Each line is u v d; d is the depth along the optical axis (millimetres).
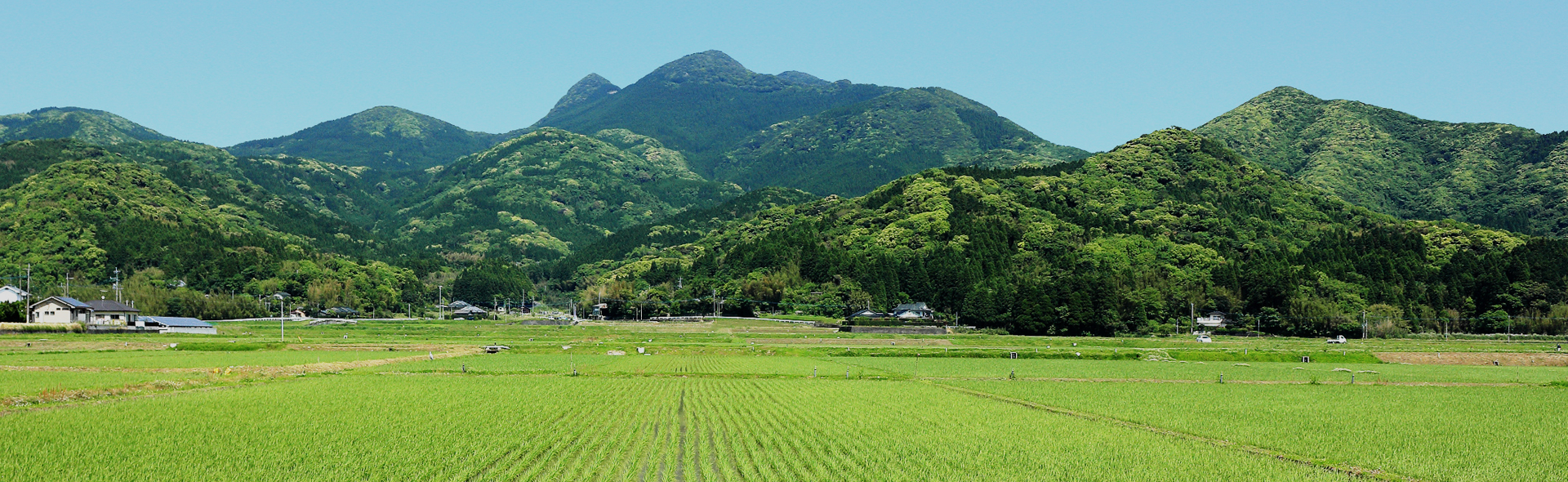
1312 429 53094
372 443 42062
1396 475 39969
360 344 134000
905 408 58594
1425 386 84750
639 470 36906
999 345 146875
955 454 41438
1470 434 51625
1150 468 39219
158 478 34594
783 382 79250
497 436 44188
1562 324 184000
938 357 124000
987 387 78562
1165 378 91250
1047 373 96000
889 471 37531
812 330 181250
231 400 57594
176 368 84250
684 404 59312
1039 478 36750
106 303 168750
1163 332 181250
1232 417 58500
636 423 49469
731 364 103938
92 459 37812
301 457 38625
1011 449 43125
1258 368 107000
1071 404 65438
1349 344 158250
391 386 69562
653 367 97125
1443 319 192750
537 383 74188
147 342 128375
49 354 104438
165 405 54594
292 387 68062
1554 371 109375
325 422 48344
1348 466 41969
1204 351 128250
